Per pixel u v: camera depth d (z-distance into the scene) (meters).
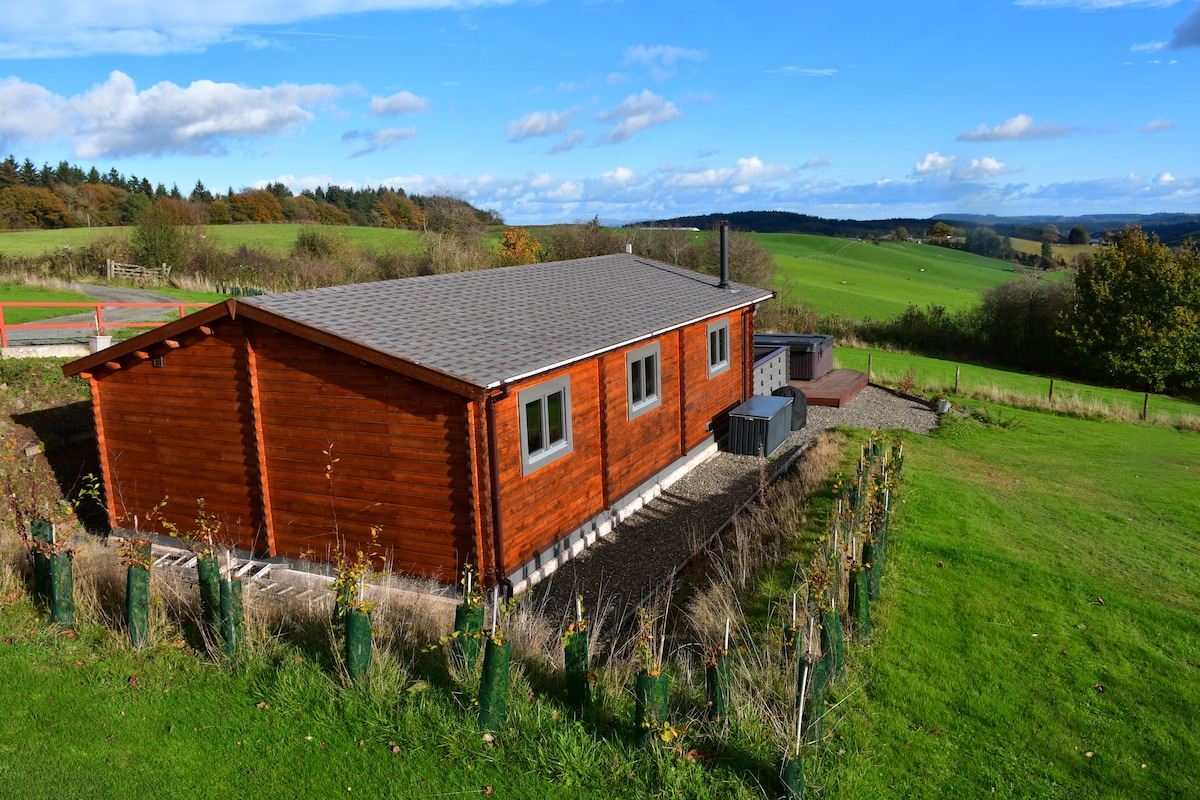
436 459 10.11
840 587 8.37
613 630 9.27
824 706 6.27
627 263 20.94
